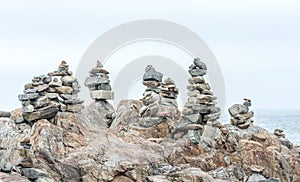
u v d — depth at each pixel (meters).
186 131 25.98
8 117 25.12
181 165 24.42
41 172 21.28
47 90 24.69
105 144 24.14
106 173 22.62
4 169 20.34
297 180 25.55
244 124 26.98
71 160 22.67
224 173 24.53
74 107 24.97
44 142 22.64
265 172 24.94
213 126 26.28
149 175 23.31
